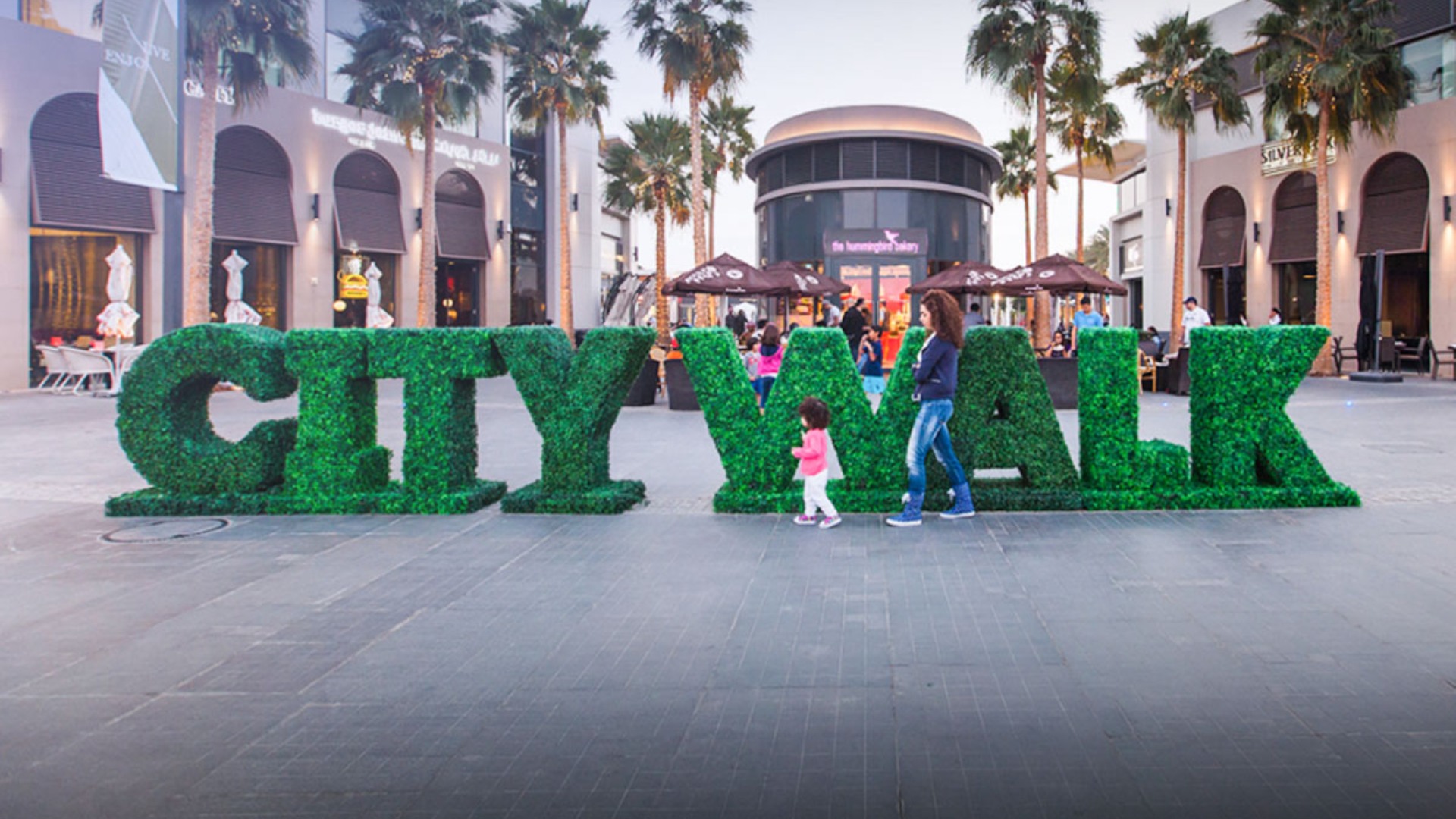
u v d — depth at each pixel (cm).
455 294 3369
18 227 2070
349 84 2914
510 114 3494
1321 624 446
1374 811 273
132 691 386
